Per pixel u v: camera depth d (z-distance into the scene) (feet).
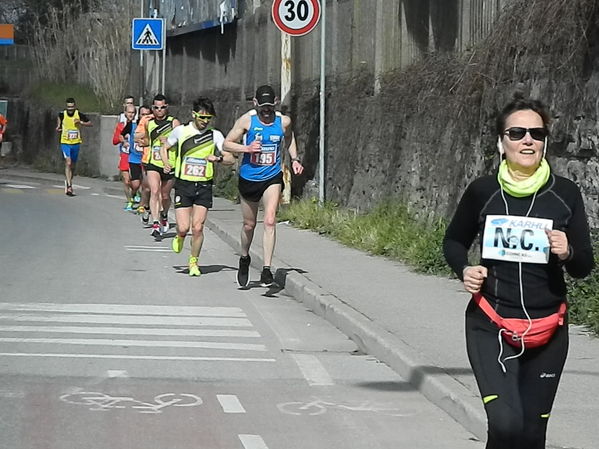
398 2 66.54
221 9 103.71
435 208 58.13
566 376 31.91
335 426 28.71
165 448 26.32
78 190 115.55
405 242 57.77
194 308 45.91
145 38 108.99
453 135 55.77
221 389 32.45
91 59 141.38
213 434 27.66
